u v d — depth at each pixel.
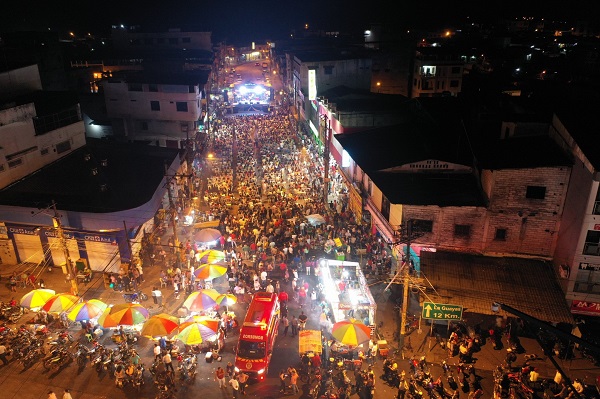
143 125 66.88
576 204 28.73
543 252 32.12
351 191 46.16
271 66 152.00
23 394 25.41
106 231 36.56
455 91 84.81
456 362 28.31
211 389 26.23
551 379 26.80
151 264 39.06
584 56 86.69
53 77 76.25
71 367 27.55
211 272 33.25
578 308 29.69
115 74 72.12
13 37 74.50
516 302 29.19
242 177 56.09
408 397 25.44
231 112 99.00
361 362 27.28
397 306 32.94
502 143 34.66
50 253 38.03
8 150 39.34
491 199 31.45
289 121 86.75
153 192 39.75
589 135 29.52
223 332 29.47
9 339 29.09
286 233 41.59
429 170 36.88
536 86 57.06
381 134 47.25
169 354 28.03
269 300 29.81
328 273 33.78
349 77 75.44
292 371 25.83
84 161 45.47
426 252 33.03
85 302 29.17
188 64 84.56
